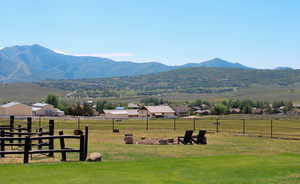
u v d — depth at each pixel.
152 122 76.94
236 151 23.42
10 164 15.33
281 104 193.12
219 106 142.25
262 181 13.60
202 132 28.20
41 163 15.85
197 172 14.79
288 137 38.06
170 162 16.83
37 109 121.06
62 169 14.42
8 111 115.06
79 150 16.95
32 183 12.01
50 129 19.00
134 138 33.59
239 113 153.12
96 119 85.19
